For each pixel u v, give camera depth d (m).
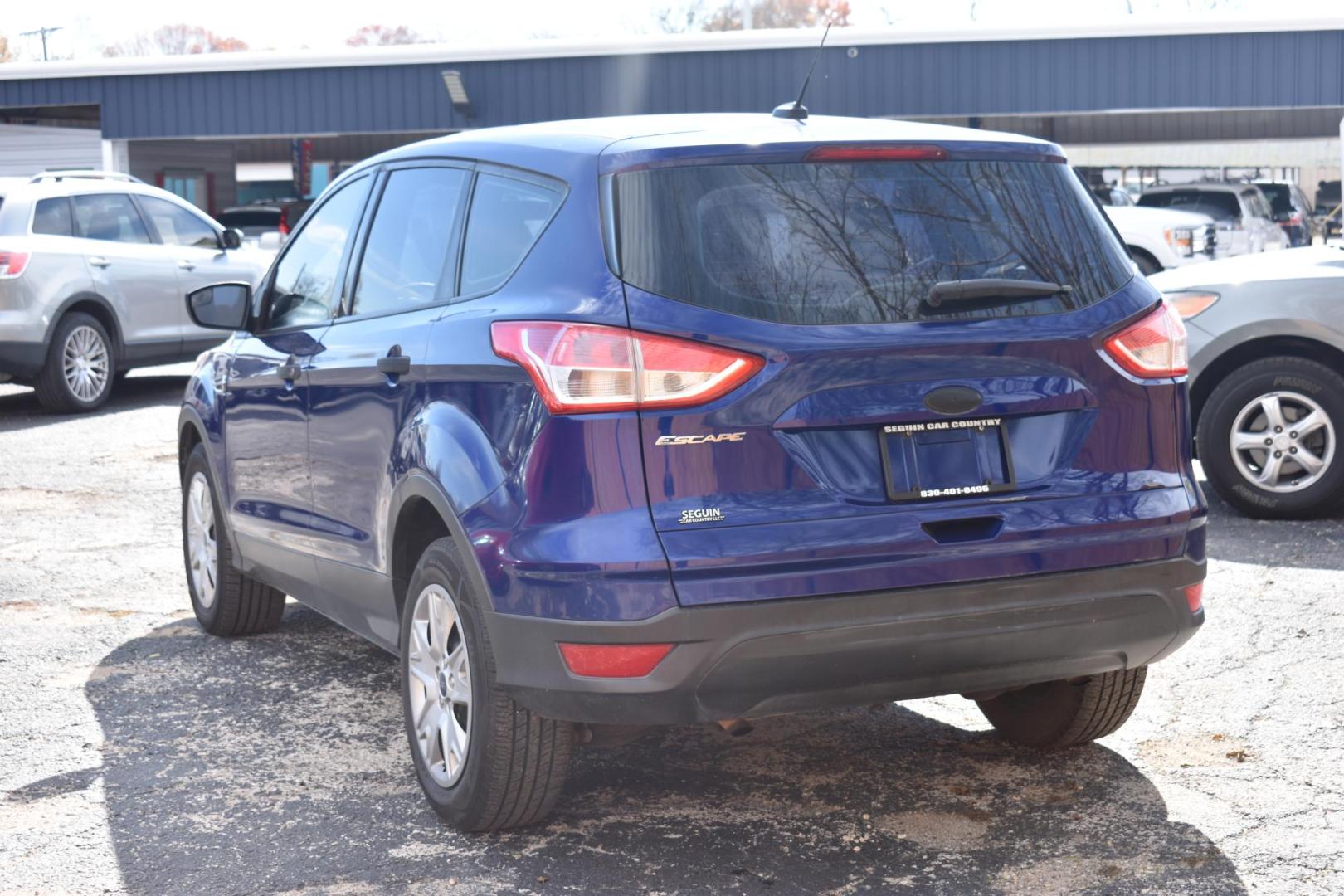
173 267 13.59
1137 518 3.54
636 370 3.25
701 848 3.70
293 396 4.74
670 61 26.28
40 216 12.46
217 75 28.17
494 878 3.55
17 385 15.27
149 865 3.67
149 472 9.79
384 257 4.39
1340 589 6.08
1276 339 7.34
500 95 27.14
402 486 3.87
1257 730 4.50
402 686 4.04
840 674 3.33
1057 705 4.23
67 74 28.62
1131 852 3.62
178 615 6.24
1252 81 24.23
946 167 3.58
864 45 25.36
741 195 3.40
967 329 3.42
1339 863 3.53
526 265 3.58
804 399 3.29
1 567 7.13
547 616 3.31
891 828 3.80
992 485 3.44
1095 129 36.12
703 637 3.21
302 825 3.92
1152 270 17.22
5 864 3.68
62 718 4.86
